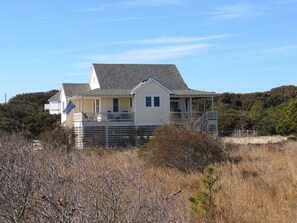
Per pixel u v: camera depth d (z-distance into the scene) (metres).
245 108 80.81
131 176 7.96
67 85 50.91
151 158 18.58
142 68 47.97
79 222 4.99
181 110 45.69
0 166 7.08
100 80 45.75
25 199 5.60
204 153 18.52
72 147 21.48
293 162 17.67
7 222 5.63
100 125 40.84
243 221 8.70
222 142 20.61
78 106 47.78
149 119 42.44
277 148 24.84
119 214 5.27
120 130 41.56
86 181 6.56
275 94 82.50
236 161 19.30
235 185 12.25
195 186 12.73
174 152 18.19
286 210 9.43
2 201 5.62
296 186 12.29
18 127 37.25
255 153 22.11
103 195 5.61
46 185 5.84
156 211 5.67
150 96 42.66
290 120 51.00
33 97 75.69
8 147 10.23
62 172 7.68
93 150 25.19
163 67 48.62
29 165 7.19
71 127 41.81
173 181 13.56
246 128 58.97
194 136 18.72
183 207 7.36
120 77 46.56
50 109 57.94
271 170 15.95
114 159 18.23
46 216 5.09
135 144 40.75
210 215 8.99
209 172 10.76
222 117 59.22
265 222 8.66
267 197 10.86
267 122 54.59
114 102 44.06
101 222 5.07
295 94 81.69
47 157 10.70
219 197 10.52
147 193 6.47
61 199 5.10
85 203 5.27
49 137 25.92
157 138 19.00
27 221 5.49
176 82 46.84
